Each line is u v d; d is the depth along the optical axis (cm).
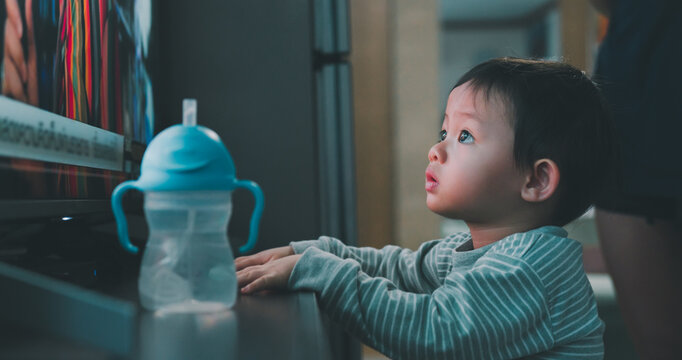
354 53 377
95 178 79
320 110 138
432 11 377
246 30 122
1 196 53
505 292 76
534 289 77
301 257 74
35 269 65
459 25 749
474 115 88
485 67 93
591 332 83
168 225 54
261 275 70
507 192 88
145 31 109
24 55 59
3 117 53
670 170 130
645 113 134
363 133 378
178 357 39
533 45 723
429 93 378
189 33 122
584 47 469
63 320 36
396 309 73
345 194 139
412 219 377
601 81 140
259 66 121
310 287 71
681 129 129
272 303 60
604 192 136
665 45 131
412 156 378
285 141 121
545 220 90
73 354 34
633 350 257
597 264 414
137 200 99
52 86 67
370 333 73
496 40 746
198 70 122
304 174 120
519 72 91
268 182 120
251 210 119
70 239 77
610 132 94
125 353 34
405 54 378
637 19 137
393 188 379
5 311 37
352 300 73
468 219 91
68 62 72
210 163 53
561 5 472
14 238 64
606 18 159
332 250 94
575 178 89
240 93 121
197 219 55
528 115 87
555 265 81
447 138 92
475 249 90
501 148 87
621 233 144
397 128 378
